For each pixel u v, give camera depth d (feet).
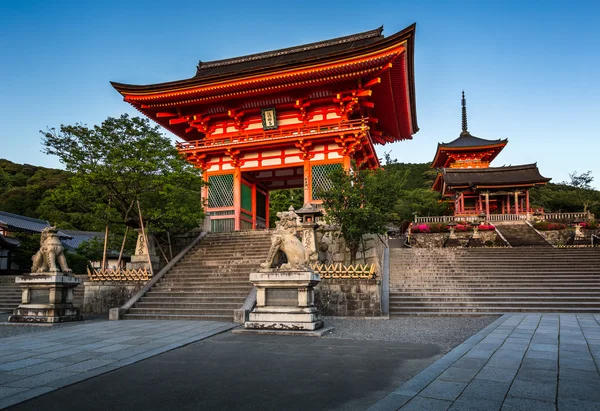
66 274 57.98
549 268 77.30
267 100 102.58
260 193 115.03
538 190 256.93
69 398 21.77
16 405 20.68
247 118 107.14
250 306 51.80
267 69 92.22
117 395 22.21
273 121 101.14
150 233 79.15
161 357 31.45
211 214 100.42
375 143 139.03
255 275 43.65
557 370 24.76
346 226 67.62
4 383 24.29
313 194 94.53
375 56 86.99
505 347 32.01
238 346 35.60
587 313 56.54
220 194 100.99
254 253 75.82
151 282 65.72
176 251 88.58
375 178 70.64
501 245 124.16
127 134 74.74
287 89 97.55
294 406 20.11
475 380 22.79
